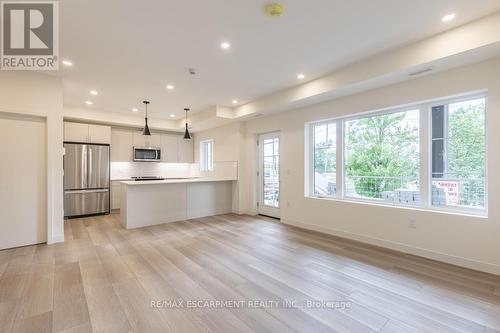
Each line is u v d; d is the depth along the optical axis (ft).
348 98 12.90
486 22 7.57
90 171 18.90
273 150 18.39
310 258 10.26
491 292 7.45
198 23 7.84
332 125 14.60
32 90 11.50
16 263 9.65
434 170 10.62
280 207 17.29
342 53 9.98
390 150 12.05
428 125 10.61
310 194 15.64
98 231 14.60
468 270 8.98
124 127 21.71
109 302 6.92
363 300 7.07
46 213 12.09
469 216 9.17
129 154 21.97
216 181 19.62
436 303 6.90
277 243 12.27
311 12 7.34
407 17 7.62
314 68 11.41
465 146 9.84
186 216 18.07
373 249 11.33
